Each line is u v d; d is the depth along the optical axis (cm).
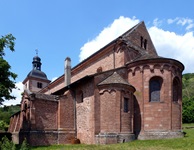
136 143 2078
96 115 2311
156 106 2386
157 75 2441
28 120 2430
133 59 2891
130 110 2362
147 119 2394
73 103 2666
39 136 2364
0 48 2277
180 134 2358
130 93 2397
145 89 2456
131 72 2611
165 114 2359
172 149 1694
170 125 2334
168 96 2395
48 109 2509
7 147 1162
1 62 2191
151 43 3519
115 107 2259
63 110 2575
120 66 2791
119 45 2842
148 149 1723
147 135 2341
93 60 3284
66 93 2641
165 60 2452
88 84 2477
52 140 2447
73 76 3681
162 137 2294
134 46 3050
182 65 2614
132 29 3203
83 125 2492
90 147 1948
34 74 5947
